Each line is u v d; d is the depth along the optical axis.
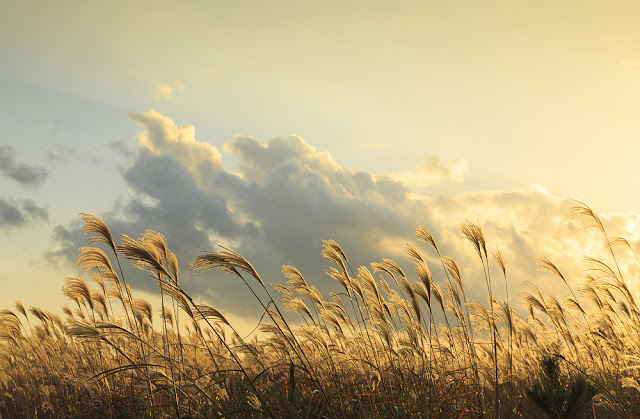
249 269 4.27
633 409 5.00
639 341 7.14
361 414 4.98
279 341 5.62
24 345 9.18
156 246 5.08
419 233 6.73
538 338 7.71
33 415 6.82
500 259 6.69
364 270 6.45
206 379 4.61
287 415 4.32
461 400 5.52
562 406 4.05
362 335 6.73
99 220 5.73
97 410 5.14
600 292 8.30
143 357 5.26
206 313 4.44
